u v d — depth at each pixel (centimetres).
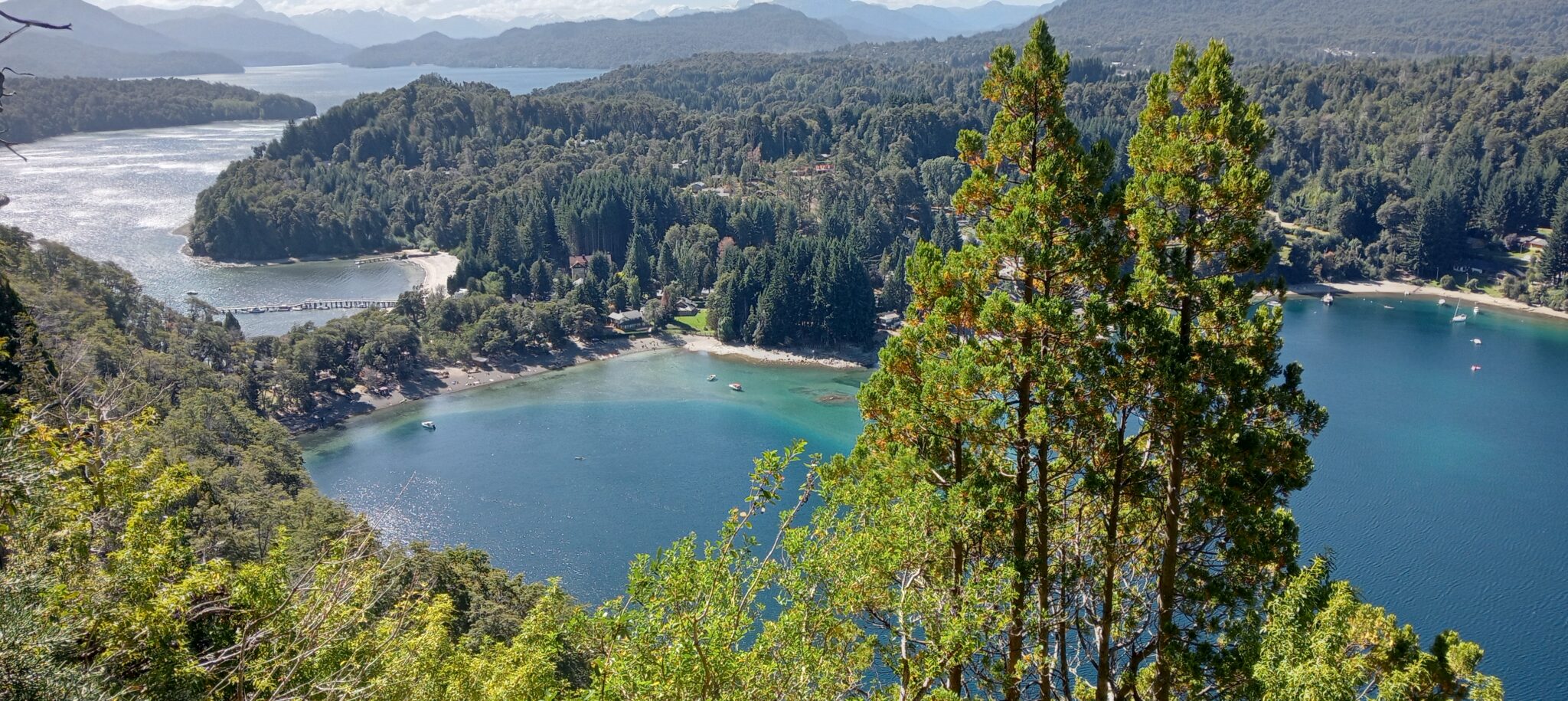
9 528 1906
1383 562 7681
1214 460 2581
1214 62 2591
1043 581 2627
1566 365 14488
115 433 2595
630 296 17512
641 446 11156
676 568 2012
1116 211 2767
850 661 2395
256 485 7275
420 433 11688
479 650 4419
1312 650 2030
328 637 2184
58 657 1883
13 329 5391
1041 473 2644
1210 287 2586
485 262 18325
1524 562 7681
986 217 2984
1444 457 10162
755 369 14950
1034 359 2477
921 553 2416
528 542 8475
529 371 14625
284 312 17075
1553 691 5984
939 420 2661
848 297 15925
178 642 2183
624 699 1948
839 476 2902
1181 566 2750
